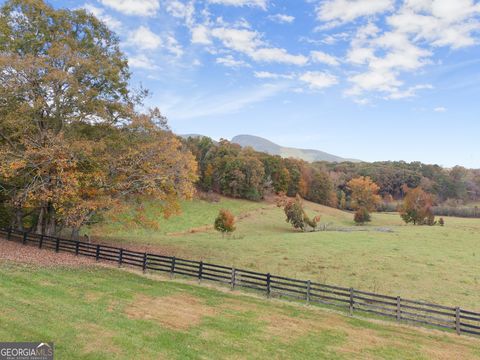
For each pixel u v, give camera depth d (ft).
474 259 114.52
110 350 37.32
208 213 231.30
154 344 40.57
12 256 76.28
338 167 474.90
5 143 93.91
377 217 290.56
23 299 49.60
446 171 466.70
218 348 42.04
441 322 63.36
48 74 83.05
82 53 96.89
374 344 49.57
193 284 74.59
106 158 91.76
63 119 90.07
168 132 107.24
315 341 48.26
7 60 79.66
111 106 97.14
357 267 102.58
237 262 105.19
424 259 113.09
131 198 102.78
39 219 105.81
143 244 126.00
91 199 96.68
